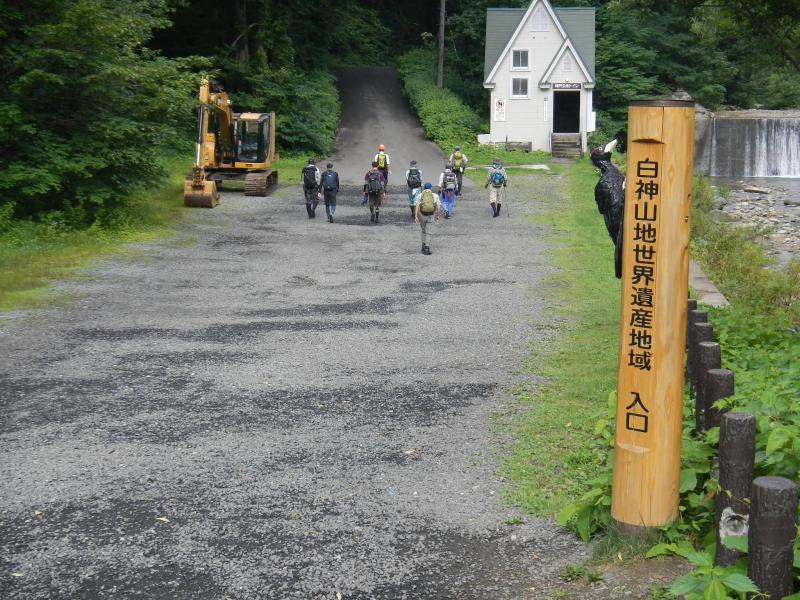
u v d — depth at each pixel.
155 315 13.81
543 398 9.32
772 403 6.22
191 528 6.30
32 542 6.09
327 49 55.97
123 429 8.47
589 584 5.26
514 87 46.28
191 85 23.95
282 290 16.19
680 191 5.38
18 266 17.27
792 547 4.29
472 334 12.58
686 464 6.10
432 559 5.80
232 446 8.01
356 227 24.50
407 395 9.56
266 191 30.62
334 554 5.89
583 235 23.05
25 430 8.42
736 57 59.66
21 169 20.33
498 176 26.44
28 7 21.39
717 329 11.56
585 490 6.73
